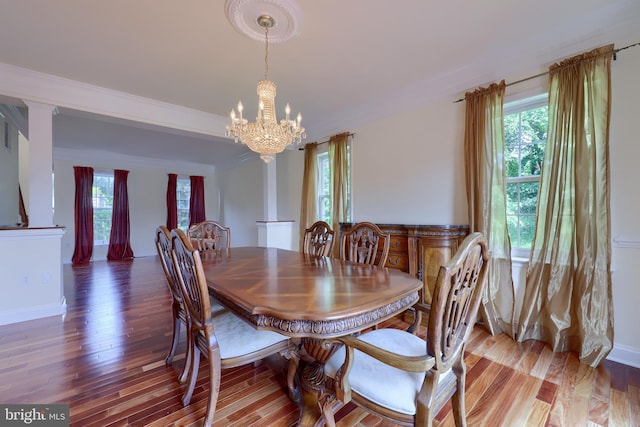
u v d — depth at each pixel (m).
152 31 2.12
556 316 2.11
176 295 1.82
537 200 2.27
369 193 3.66
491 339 2.31
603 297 1.93
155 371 1.86
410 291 1.34
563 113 2.11
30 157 2.79
